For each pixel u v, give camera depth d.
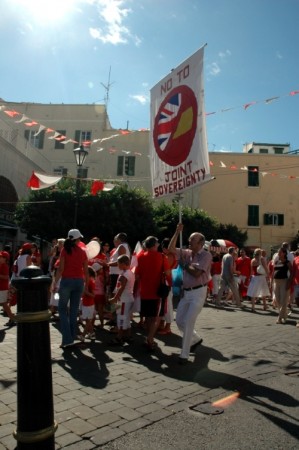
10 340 6.65
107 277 8.18
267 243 35.50
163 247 7.79
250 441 3.20
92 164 37.09
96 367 5.19
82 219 23.41
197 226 29.38
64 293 6.17
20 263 8.84
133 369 5.14
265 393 4.33
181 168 6.27
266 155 35.94
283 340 7.13
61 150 37.50
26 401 2.52
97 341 6.76
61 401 3.98
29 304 2.58
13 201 24.66
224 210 35.78
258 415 3.72
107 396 4.14
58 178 11.38
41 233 23.08
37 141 37.66
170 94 6.60
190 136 6.07
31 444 2.49
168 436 3.27
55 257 10.41
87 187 23.70
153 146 7.01
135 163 36.81
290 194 35.84
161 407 3.87
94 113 37.84
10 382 4.50
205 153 5.79
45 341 2.61
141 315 6.15
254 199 35.91
